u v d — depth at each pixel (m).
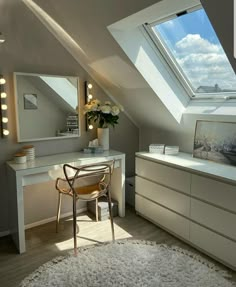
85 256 2.33
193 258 2.28
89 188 2.68
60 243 2.58
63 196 3.14
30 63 2.72
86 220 3.07
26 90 2.71
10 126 2.66
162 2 1.73
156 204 2.86
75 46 2.81
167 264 2.19
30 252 2.44
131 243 2.54
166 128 3.29
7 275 2.12
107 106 3.01
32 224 2.94
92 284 1.98
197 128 2.82
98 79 3.22
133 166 3.80
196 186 2.34
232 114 2.45
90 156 2.88
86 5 2.12
